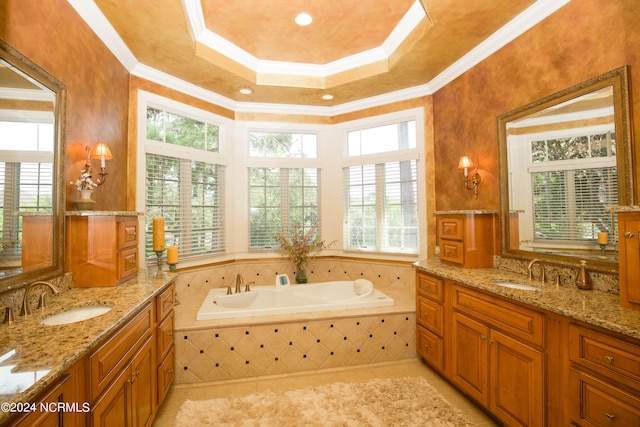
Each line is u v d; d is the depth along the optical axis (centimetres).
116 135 247
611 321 119
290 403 205
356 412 195
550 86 198
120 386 132
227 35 265
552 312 143
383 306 279
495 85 243
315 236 384
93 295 166
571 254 184
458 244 247
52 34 166
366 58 301
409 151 338
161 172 297
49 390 87
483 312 189
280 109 375
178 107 307
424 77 307
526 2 199
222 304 288
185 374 230
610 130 163
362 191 371
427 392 218
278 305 324
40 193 154
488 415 194
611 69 164
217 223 347
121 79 256
